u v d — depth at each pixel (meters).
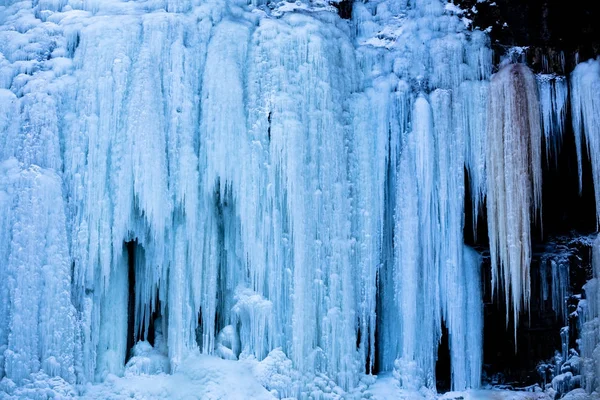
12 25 16.77
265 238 16.41
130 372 15.88
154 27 16.44
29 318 14.90
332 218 16.78
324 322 16.50
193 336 16.36
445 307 17.28
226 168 16.30
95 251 15.66
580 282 17.50
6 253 15.09
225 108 16.36
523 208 17.00
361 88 17.70
